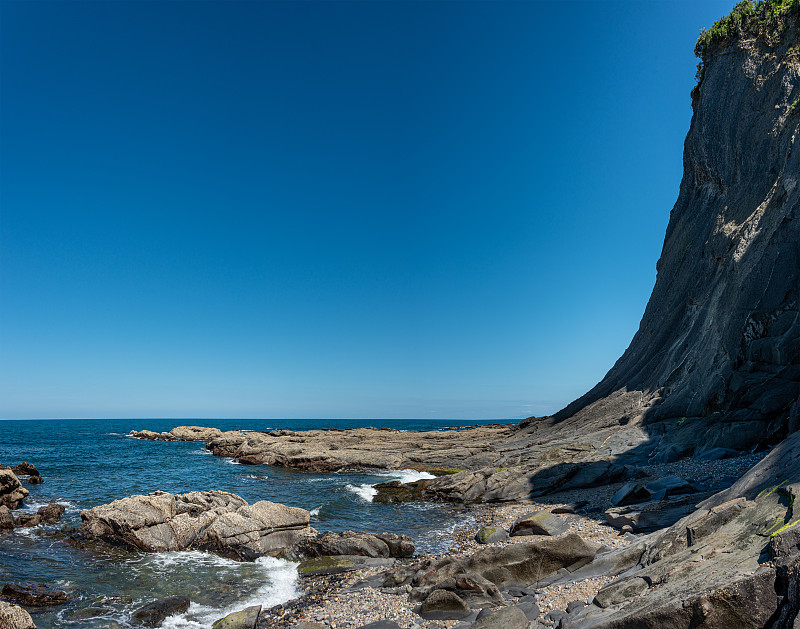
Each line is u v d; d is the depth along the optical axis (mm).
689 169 49469
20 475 36281
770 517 10664
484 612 13078
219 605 15508
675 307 43938
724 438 26906
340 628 13164
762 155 36094
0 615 11586
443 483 33812
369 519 27172
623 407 41344
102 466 50656
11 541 21281
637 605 10141
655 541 13555
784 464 12523
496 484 31375
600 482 29000
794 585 7871
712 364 31125
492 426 90250
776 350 26406
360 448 56312
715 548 11078
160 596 16172
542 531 19891
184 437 107562
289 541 21234
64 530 22984
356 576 17688
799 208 26984
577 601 12383
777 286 26891
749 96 39312
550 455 35500
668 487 21344
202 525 22281
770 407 25891
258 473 47812
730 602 8586
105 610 14945
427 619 13328
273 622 13984
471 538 22156
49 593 15555
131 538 20922
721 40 43688
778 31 39406
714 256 37969
